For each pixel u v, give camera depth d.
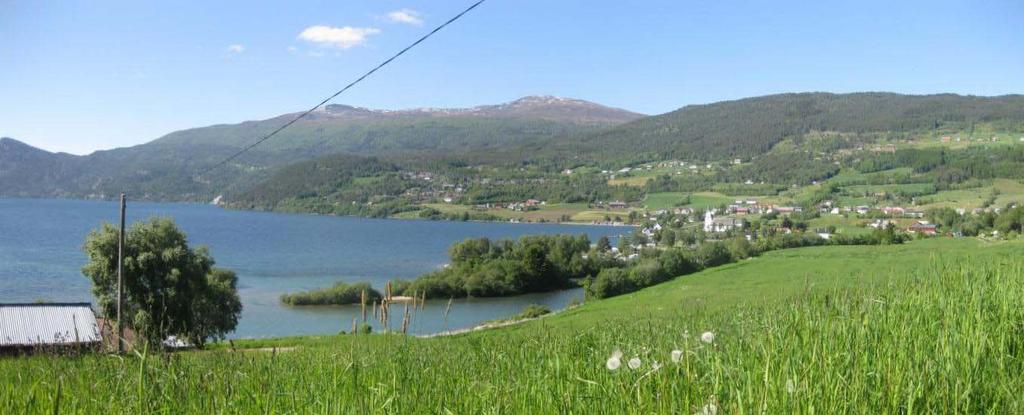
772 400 3.57
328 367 7.28
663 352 5.02
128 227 41.66
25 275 100.69
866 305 5.99
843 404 3.63
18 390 5.37
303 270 133.12
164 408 4.86
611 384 4.40
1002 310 5.80
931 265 8.48
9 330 33.81
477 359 8.27
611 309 52.38
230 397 5.16
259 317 80.81
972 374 4.21
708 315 12.12
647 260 90.50
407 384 5.77
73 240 156.62
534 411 4.50
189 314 42.00
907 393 3.82
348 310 86.38
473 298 96.75
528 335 11.45
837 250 88.31
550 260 105.75
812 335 4.98
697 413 3.55
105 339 7.25
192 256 42.75
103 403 5.17
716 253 91.06
